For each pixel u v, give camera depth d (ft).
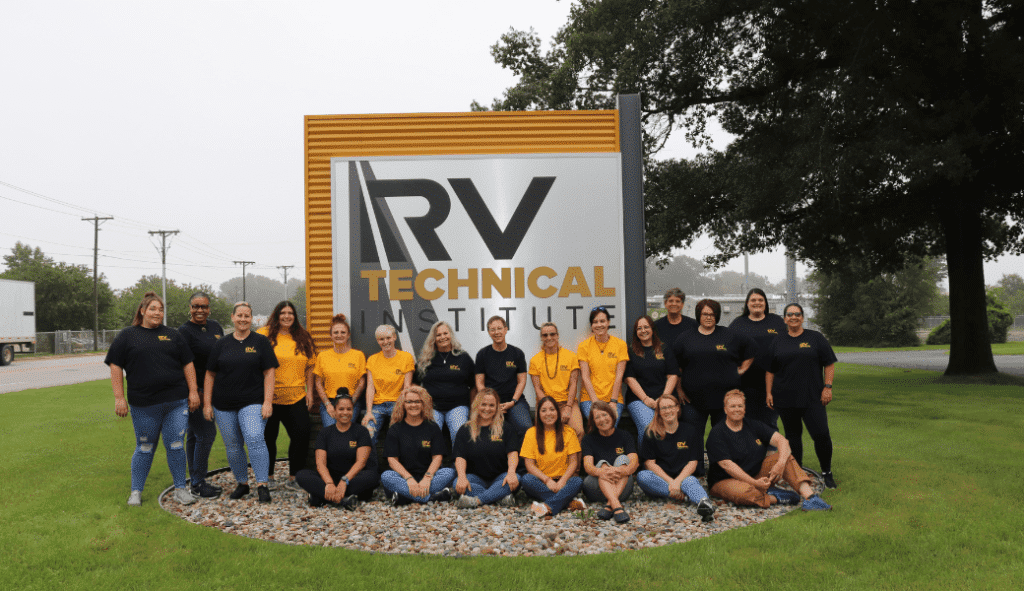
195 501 18.07
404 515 16.94
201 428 19.10
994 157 42.60
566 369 20.17
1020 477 18.86
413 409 18.42
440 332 20.29
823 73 43.37
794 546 13.65
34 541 14.34
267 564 12.78
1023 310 277.64
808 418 18.83
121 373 17.38
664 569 12.44
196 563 12.94
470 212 22.49
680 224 50.49
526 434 17.83
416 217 22.47
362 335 22.26
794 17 43.47
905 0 40.22
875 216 46.91
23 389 53.21
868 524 15.02
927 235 53.88
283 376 19.70
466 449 18.29
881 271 57.82
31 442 27.22
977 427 27.35
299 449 20.26
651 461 18.26
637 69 46.34
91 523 15.76
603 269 22.50
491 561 12.93
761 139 46.44
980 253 48.26
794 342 18.99
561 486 17.03
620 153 22.76
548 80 49.90
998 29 41.78
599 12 48.26
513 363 20.33
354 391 20.44
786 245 54.34
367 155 22.77
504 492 17.62
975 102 42.60
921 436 25.76
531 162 22.62
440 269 22.39
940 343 125.39
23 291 92.68
